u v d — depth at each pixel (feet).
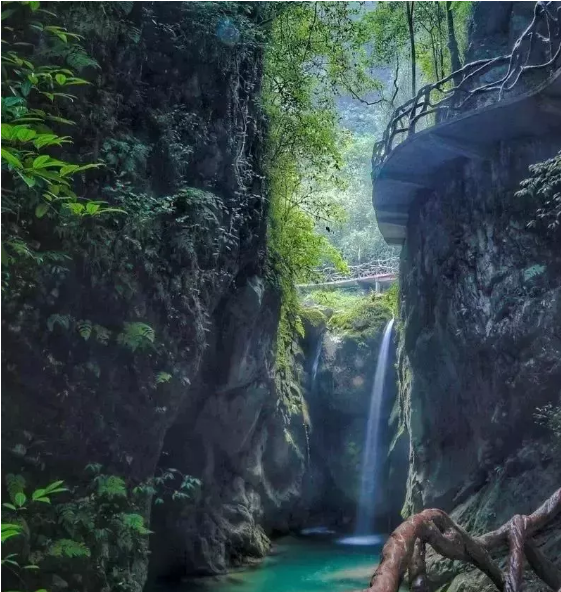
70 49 21.06
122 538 24.20
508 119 30.17
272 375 41.96
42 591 7.97
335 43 45.55
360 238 88.17
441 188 37.58
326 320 58.03
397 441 48.65
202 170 30.63
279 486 47.93
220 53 30.27
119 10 25.30
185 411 37.65
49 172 8.64
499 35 38.81
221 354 37.14
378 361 54.75
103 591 22.77
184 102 29.40
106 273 23.85
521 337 29.35
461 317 34.19
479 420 33.88
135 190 25.48
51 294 22.13
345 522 53.01
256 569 39.40
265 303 40.04
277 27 42.09
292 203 50.26
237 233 33.42
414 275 41.55
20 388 21.75
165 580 36.01
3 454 21.13
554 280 28.66
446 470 36.37
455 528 7.13
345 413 54.75
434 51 45.88
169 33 28.30
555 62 27.91
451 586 26.50
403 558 5.98
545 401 28.84
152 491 25.63
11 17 20.15
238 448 40.27
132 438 26.30
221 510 39.96
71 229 21.98
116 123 25.05
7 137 8.16
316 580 36.96
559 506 8.36
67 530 21.99
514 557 7.51
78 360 23.49
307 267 51.24
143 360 26.02
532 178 27.71
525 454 29.25
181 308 27.73
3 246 18.81
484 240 32.91
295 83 42.57
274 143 41.86
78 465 23.71
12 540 20.11
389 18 47.39
